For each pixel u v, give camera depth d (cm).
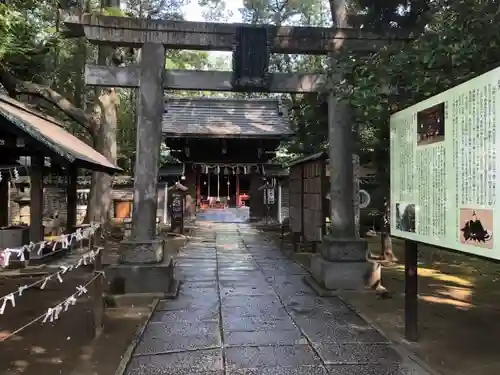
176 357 446
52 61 1755
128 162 2453
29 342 495
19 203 1519
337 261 747
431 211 430
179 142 1942
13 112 774
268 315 596
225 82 777
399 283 790
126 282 694
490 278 820
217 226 2023
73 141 1023
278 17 1966
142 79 745
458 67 439
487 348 469
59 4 1376
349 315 597
